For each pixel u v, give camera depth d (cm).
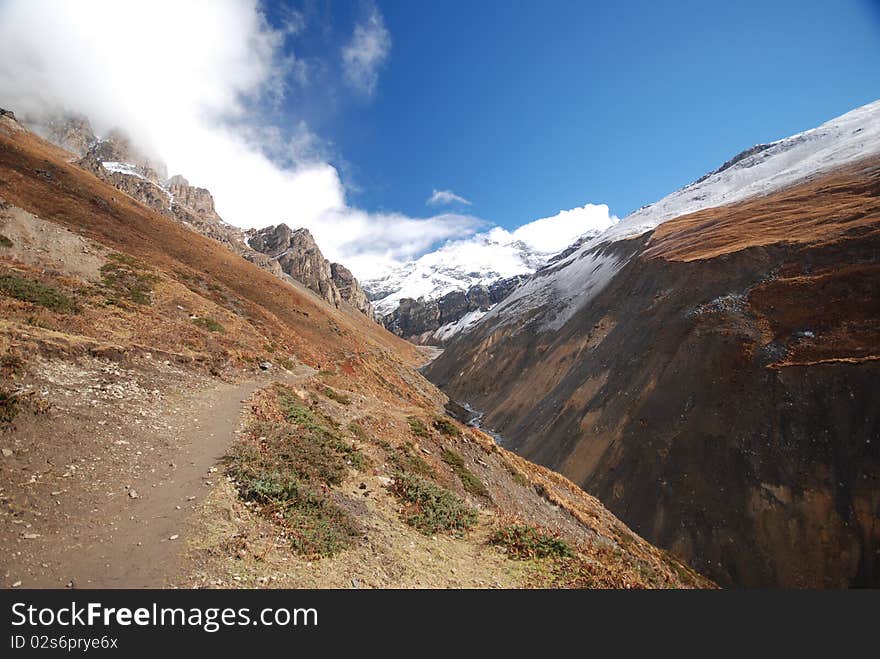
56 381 1229
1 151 4903
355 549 962
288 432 1478
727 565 2598
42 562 662
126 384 1455
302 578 793
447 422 2486
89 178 6512
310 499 1068
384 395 4316
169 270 4334
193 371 1953
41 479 845
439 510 1345
